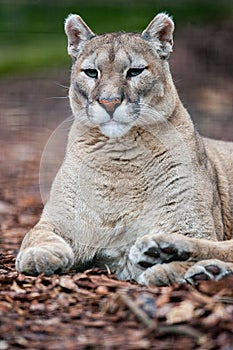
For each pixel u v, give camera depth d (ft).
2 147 77.77
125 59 36.47
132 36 37.73
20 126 86.74
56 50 128.57
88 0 151.53
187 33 136.46
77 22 38.78
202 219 36.14
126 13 148.46
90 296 31.01
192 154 36.86
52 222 37.04
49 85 107.24
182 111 38.04
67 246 35.40
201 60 119.24
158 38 37.91
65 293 31.37
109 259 36.83
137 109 35.81
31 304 30.09
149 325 27.71
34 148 77.46
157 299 29.66
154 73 36.70
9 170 69.87
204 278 32.53
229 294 30.42
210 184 37.93
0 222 53.98
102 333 27.48
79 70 37.24
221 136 84.17
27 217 55.52
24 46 130.82
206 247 34.12
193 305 28.91
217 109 95.81
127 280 35.68
